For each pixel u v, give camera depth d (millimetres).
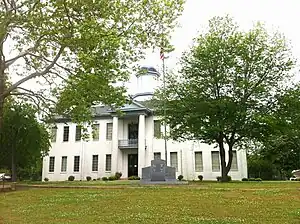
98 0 16750
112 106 18562
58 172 46500
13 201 14266
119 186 20344
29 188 20719
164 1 17703
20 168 43594
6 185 21859
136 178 38875
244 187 18344
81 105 18078
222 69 27922
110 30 16609
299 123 27766
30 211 11398
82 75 16375
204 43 28844
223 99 27125
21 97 22312
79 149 46438
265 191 15359
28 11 16891
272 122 25969
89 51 16016
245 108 27531
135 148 44000
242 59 28016
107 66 15922
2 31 16453
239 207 11039
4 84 20172
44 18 16844
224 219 9102
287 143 39719
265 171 52781
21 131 33375
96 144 45844
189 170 42094
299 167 43375
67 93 18766
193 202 12258
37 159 37781
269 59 27891
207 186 19500
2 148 33531
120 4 17562
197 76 28656
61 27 16703
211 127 26984
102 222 9148
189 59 29109
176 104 28891
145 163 42844
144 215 9883
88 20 16469
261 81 27953
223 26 29188
